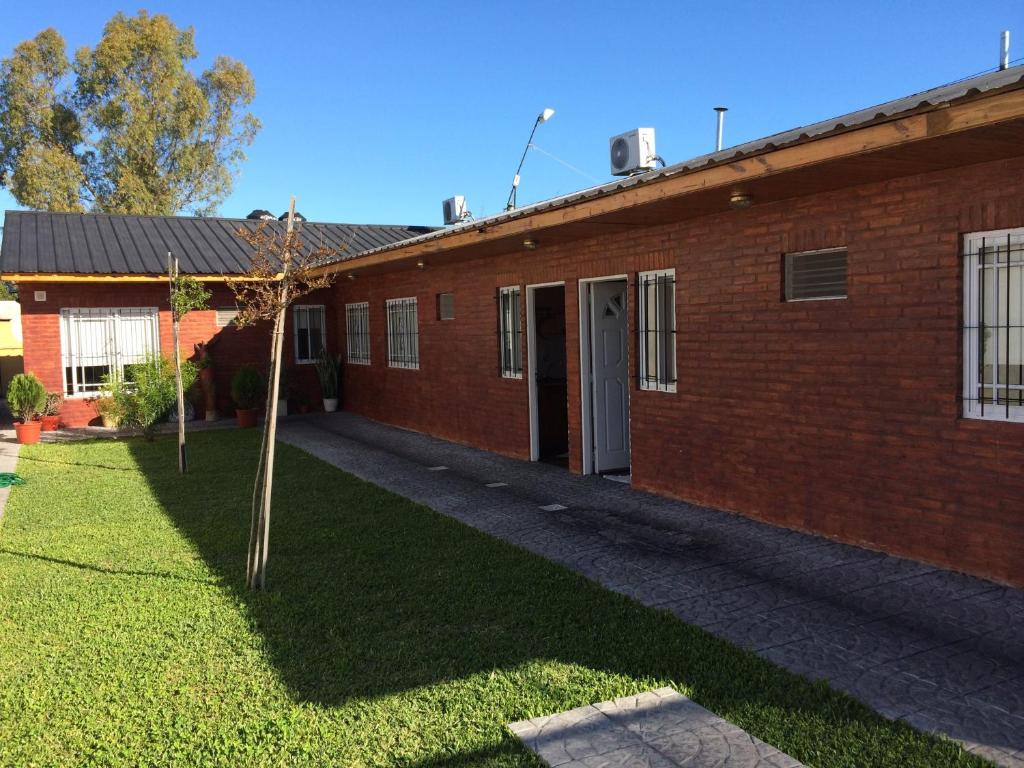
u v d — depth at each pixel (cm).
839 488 641
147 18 3148
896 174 563
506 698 389
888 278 589
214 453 1209
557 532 709
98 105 3152
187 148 3238
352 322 1705
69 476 1034
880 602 509
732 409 741
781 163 536
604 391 982
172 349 1627
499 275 1116
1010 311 526
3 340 2664
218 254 1727
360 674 422
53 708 392
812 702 375
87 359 1577
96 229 1764
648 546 655
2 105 3083
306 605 527
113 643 469
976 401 547
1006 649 434
